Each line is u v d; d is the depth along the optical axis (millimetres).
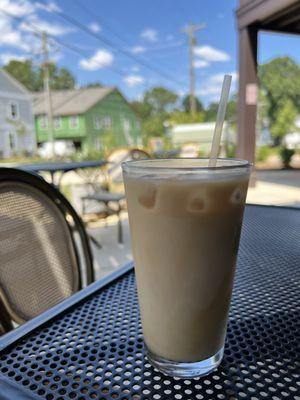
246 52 5523
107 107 26719
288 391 445
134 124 30234
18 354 529
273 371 483
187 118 21609
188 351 475
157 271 461
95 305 676
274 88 13617
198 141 15203
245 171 458
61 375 482
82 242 1153
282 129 13711
